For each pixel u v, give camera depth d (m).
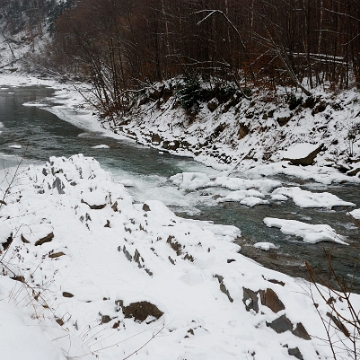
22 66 69.88
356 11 17.03
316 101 16.14
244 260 6.10
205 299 5.05
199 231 7.05
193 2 22.89
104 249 7.30
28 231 7.43
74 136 22.41
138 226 7.97
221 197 11.59
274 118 16.97
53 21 76.75
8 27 84.31
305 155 14.41
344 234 8.71
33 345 2.35
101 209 9.44
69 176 11.80
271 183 12.38
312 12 19.33
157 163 16.70
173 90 24.23
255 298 4.62
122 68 29.84
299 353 3.72
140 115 25.84
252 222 9.61
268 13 20.42
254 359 3.70
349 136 14.34
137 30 28.08
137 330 4.21
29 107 33.69
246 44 20.70
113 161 16.91
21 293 3.94
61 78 59.00
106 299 4.96
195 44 23.44
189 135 20.45
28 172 14.07
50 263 6.20
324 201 10.70
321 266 7.25
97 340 3.90
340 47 19.11
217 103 21.00
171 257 6.44
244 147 17.06
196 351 3.76
